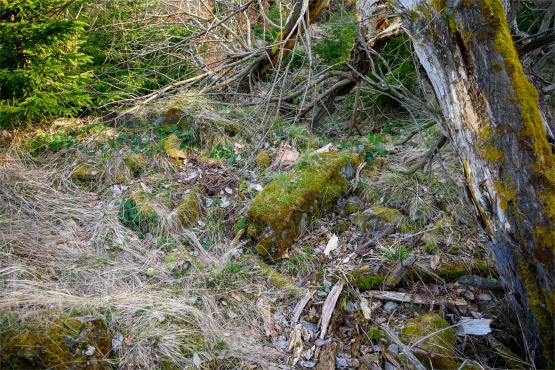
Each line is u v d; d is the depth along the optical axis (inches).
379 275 130.6
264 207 145.6
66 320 99.1
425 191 160.1
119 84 229.9
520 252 99.5
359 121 245.0
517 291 104.0
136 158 170.1
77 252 131.1
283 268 139.7
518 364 107.6
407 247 140.1
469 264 132.2
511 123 99.4
